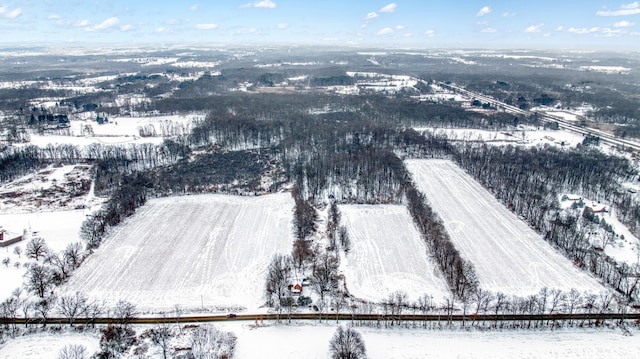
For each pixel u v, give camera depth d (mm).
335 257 161375
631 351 114500
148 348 113688
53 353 112375
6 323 122938
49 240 173875
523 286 144250
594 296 136000
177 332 120500
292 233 183000
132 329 121000
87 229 176625
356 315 128250
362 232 184500
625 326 123812
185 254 164750
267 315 128125
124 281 146000
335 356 106875
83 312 127312
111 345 112688
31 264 153625
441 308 131375
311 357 111500
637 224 186625
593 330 122375
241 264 158000
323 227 188875
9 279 145750
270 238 178500
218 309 131125
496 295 137625
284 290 137375
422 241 176125
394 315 126000
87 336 119062
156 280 146875
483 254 165500
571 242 168625
